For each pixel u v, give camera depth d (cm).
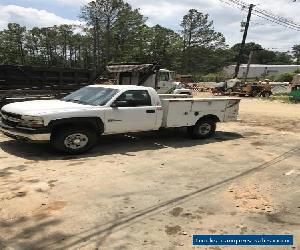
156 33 7475
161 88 1784
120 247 423
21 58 8931
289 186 664
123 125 898
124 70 1476
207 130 1105
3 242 425
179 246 430
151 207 541
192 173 725
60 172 691
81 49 9056
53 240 433
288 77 6800
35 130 771
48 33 9262
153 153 884
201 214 523
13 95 1201
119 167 744
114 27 7169
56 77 1332
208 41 9938
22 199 551
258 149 981
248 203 572
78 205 538
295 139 1156
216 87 3744
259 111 2064
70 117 802
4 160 760
